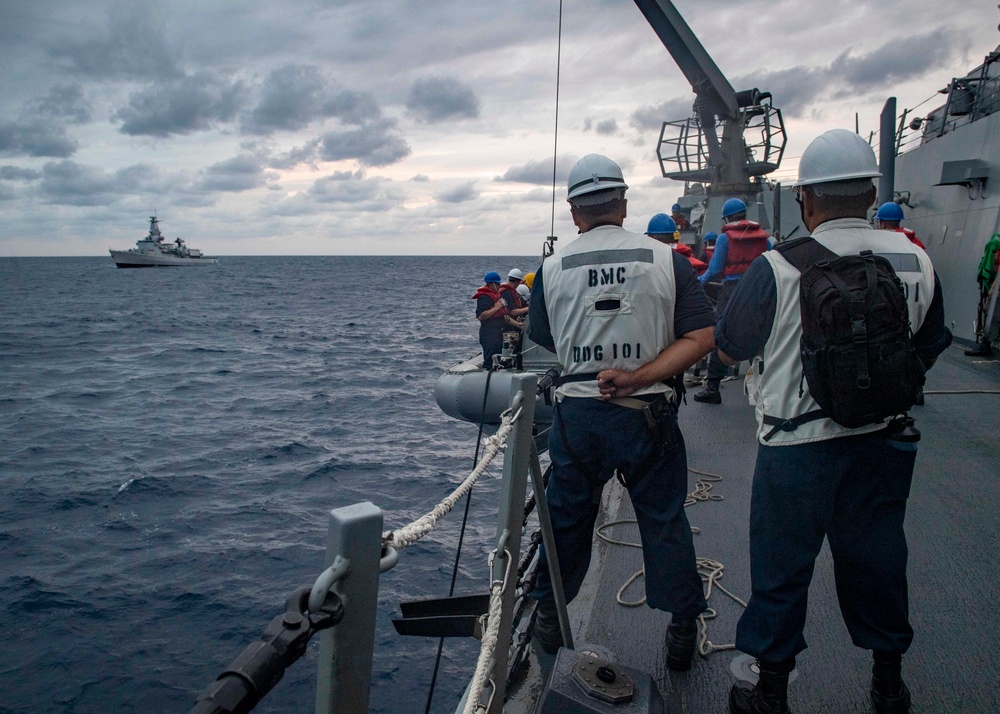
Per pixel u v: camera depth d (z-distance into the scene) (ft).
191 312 188.55
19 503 36.76
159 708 20.13
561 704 5.92
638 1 34.83
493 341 27.30
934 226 35.19
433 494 36.76
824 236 6.14
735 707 6.90
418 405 63.00
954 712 6.93
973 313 29.14
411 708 19.08
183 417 59.41
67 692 20.79
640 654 8.01
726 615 8.81
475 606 5.48
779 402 6.14
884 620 6.41
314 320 162.61
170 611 25.17
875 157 6.31
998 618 8.54
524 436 5.56
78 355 104.37
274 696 19.33
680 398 7.40
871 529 6.21
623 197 7.33
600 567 10.21
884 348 5.48
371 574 3.15
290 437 50.85
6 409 64.03
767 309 6.05
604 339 6.92
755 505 6.42
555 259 7.25
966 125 30.86
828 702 7.13
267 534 32.14
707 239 28.25
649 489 7.16
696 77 37.88
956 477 13.46
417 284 341.62
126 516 34.76
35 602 25.81
